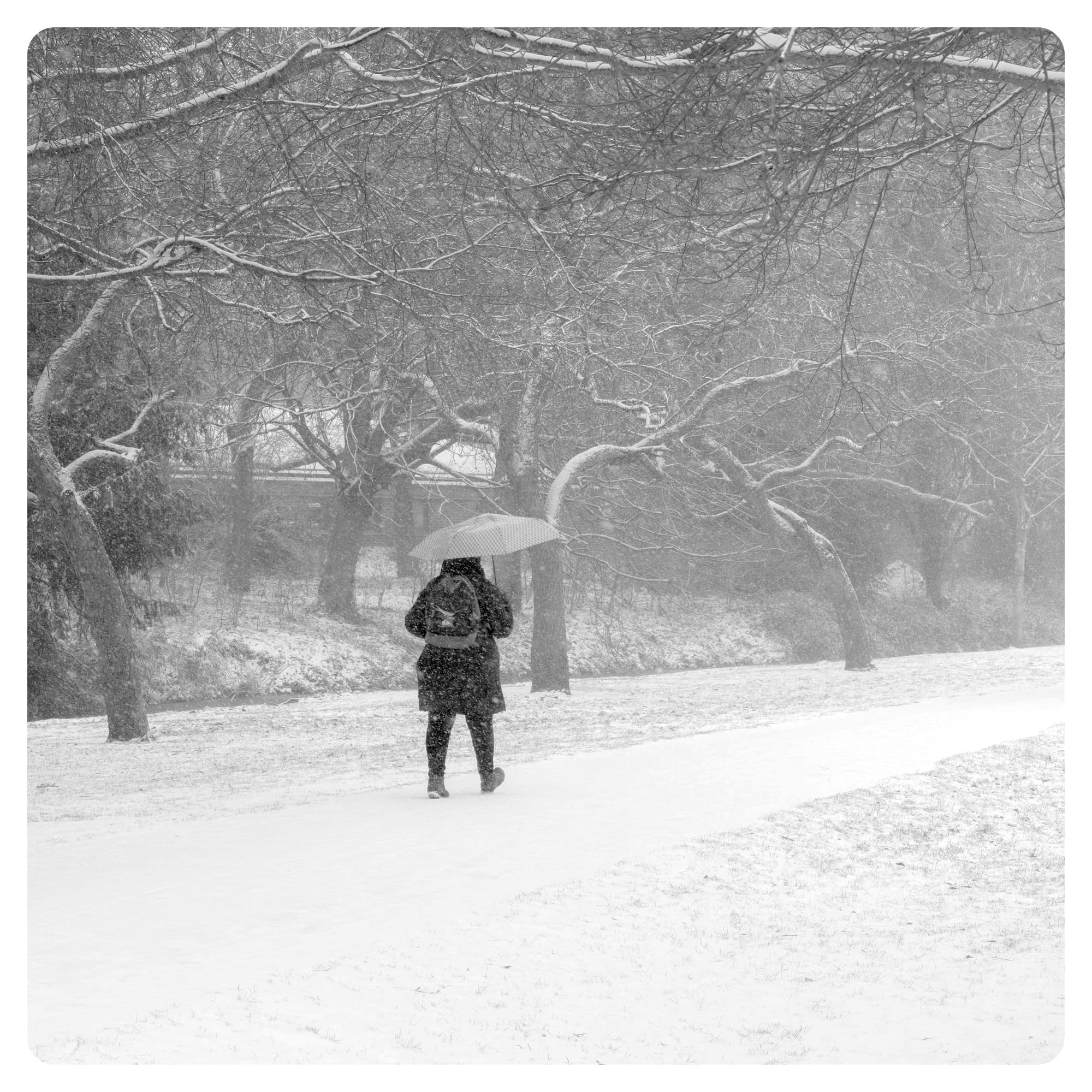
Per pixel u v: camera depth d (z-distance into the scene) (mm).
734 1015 6078
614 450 30750
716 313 21812
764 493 36062
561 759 14852
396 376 26781
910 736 15406
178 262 14852
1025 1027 5898
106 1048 5309
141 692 22562
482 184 12500
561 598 29688
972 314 34281
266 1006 5887
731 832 10047
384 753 18922
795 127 8906
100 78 12680
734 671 38469
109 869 8742
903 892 8969
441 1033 5656
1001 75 8219
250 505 39906
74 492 22266
